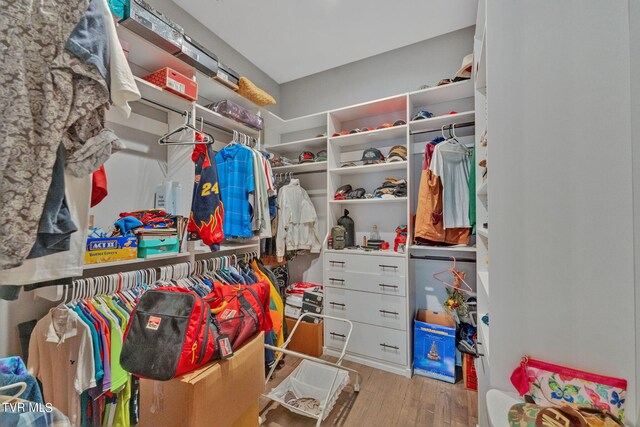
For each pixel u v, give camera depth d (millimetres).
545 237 838
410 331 2150
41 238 768
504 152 892
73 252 904
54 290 1095
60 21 764
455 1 1993
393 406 1714
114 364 1148
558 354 818
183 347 948
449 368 1984
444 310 2326
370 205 2699
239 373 1145
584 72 794
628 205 740
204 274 1802
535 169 852
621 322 746
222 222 1761
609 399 737
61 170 796
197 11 2100
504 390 883
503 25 898
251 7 2057
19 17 714
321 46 2537
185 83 1651
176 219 1627
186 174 1760
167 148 1844
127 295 1339
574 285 802
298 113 3139
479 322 1436
